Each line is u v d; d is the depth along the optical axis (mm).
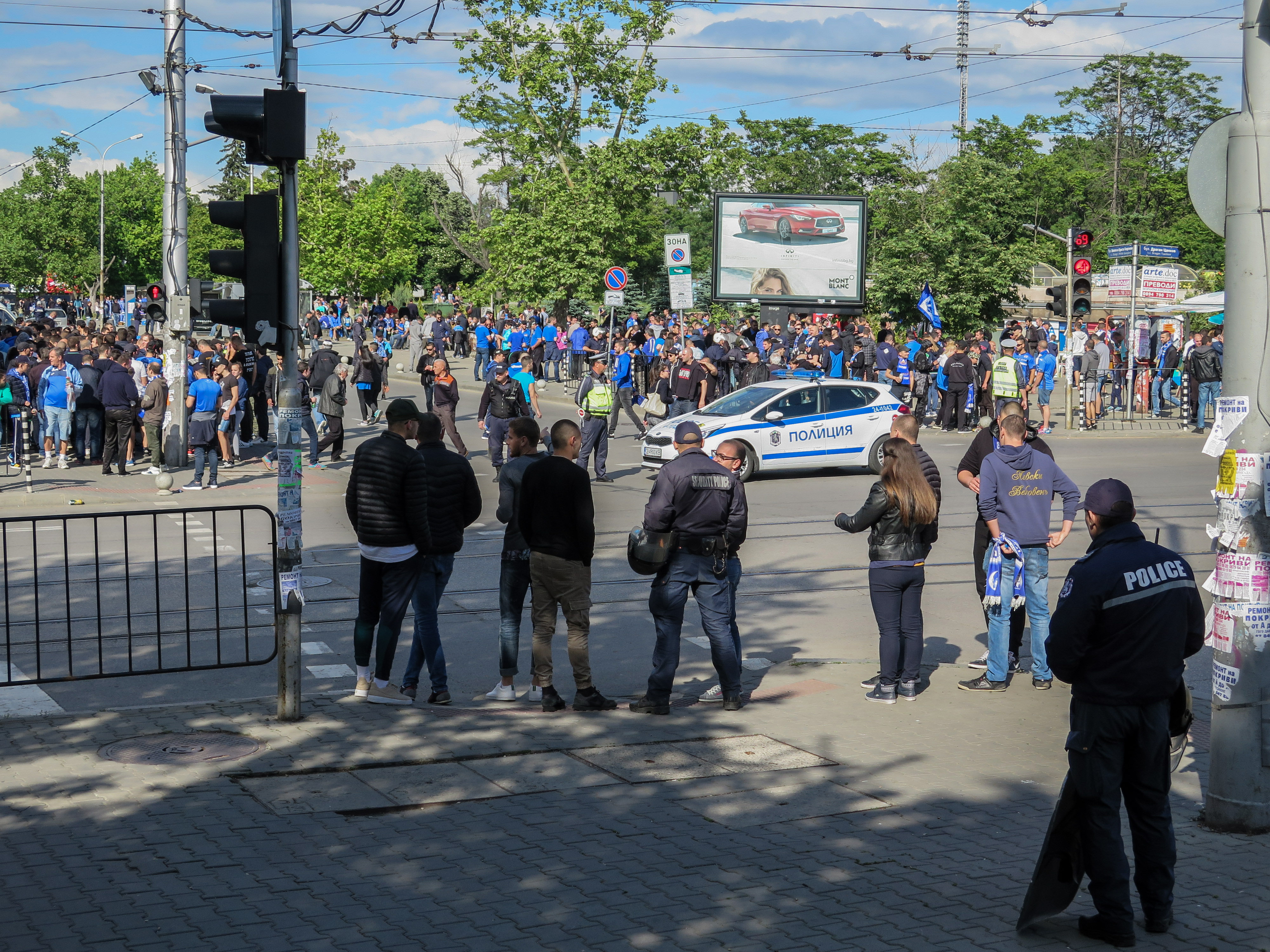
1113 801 4734
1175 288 29188
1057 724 7738
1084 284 26047
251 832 5727
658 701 7953
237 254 7316
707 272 64938
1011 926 4824
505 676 8391
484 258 56500
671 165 40219
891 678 8195
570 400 33031
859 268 39656
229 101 7191
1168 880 4758
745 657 9680
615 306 29953
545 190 39500
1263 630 5773
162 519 16125
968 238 42062
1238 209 5738
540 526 7977
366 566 8055
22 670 9000
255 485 19234
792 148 76062
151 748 6984
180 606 11070
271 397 25062
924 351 29125
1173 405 32156
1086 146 83062
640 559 7781
